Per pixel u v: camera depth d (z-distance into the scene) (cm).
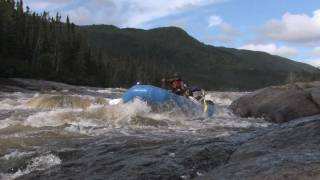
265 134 647
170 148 708
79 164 682
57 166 688
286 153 504
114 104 1539
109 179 590
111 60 12975
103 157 711
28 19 9606
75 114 1388
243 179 430
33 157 762
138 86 1655
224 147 649
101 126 1234
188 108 1678
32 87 4838
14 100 2288
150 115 1537
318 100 1567
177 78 1881
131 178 582
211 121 1505
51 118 1331
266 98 1741
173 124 1366
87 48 10512
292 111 1573
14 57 7775
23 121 1289
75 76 9431
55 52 9031
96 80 10375
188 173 584
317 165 416
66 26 10331
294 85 1872
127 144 798
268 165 455
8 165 728
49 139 952
